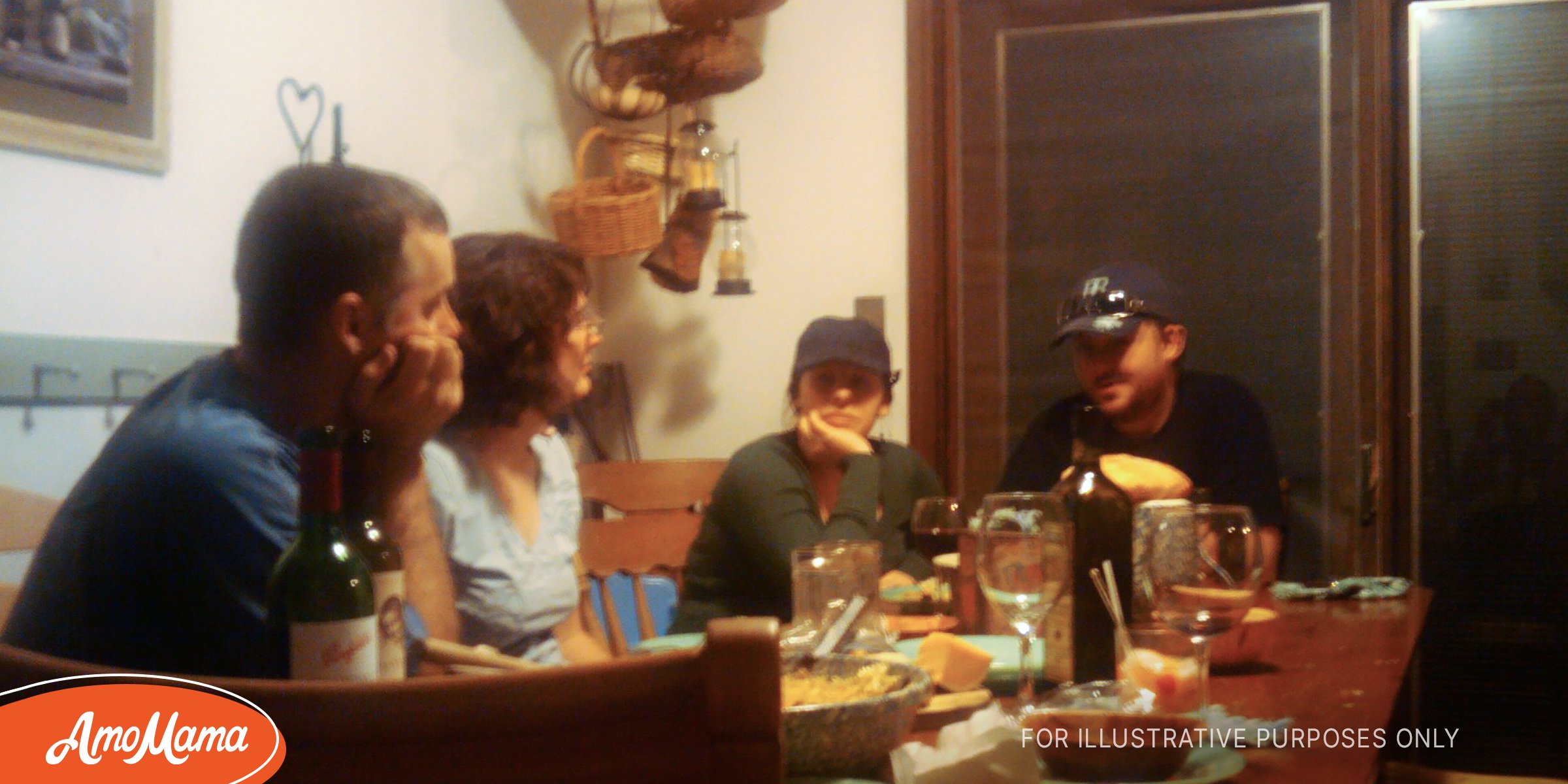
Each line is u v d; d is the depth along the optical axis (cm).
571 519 186
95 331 183
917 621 155
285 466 110
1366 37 290
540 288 165
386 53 255
